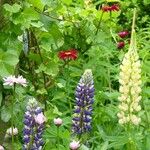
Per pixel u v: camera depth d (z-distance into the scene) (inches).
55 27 61.5
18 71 63.5
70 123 65.0
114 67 75.9
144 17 103.3
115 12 81.9
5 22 55.4
